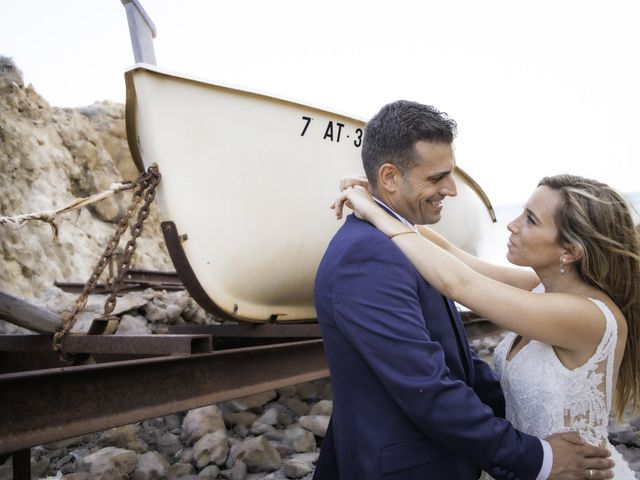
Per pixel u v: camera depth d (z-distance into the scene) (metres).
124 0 3.10
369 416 1.41
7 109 6.82
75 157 7.60
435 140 1.50
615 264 1.52
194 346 2.46
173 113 2.85
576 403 1.50
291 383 2.98
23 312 2.53
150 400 2.20
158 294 4.96
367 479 1.38
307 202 3.41
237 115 3.07
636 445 3.04
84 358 2.76
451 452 1.42
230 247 3.10
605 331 1.46
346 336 1.39
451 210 4.82
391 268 1.39
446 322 1.53
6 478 2.60
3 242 5.44
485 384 1.83
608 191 1.56
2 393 1.74
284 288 3.51
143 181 2.81
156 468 2.65
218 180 3.02
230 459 2.80
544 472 1.35
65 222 6.69
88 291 2.66
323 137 3.46
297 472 2.65
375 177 1.59
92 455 2.67
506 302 1.44
